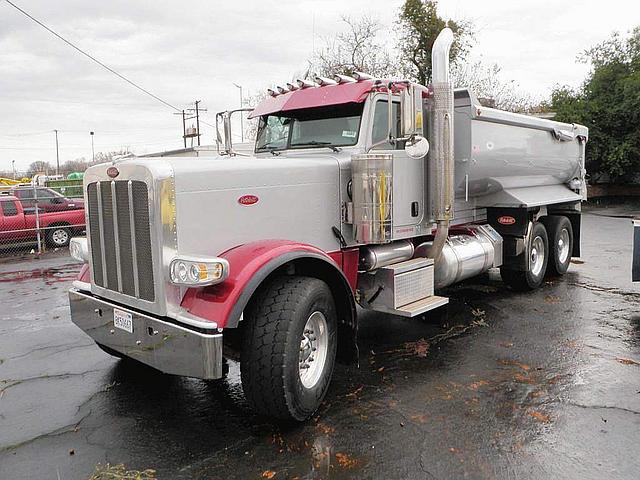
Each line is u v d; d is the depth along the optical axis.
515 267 7.62
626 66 26.88
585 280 8.80
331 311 4.14
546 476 3.21
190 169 3.81
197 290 3.70
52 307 7.84
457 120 6.07
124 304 4.06
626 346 5.49
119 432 3.86
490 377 4.72
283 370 3.66
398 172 5.26
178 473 3.32
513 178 7.48
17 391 4.64
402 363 5.09
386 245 5.43
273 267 3.74
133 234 3.81
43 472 3.36
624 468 3.29
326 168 4.84
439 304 5.43
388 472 3.28
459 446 3.57
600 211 21.53
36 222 14.05
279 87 5.96
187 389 4.61
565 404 4.16
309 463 3.40
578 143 9.42
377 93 5.28
